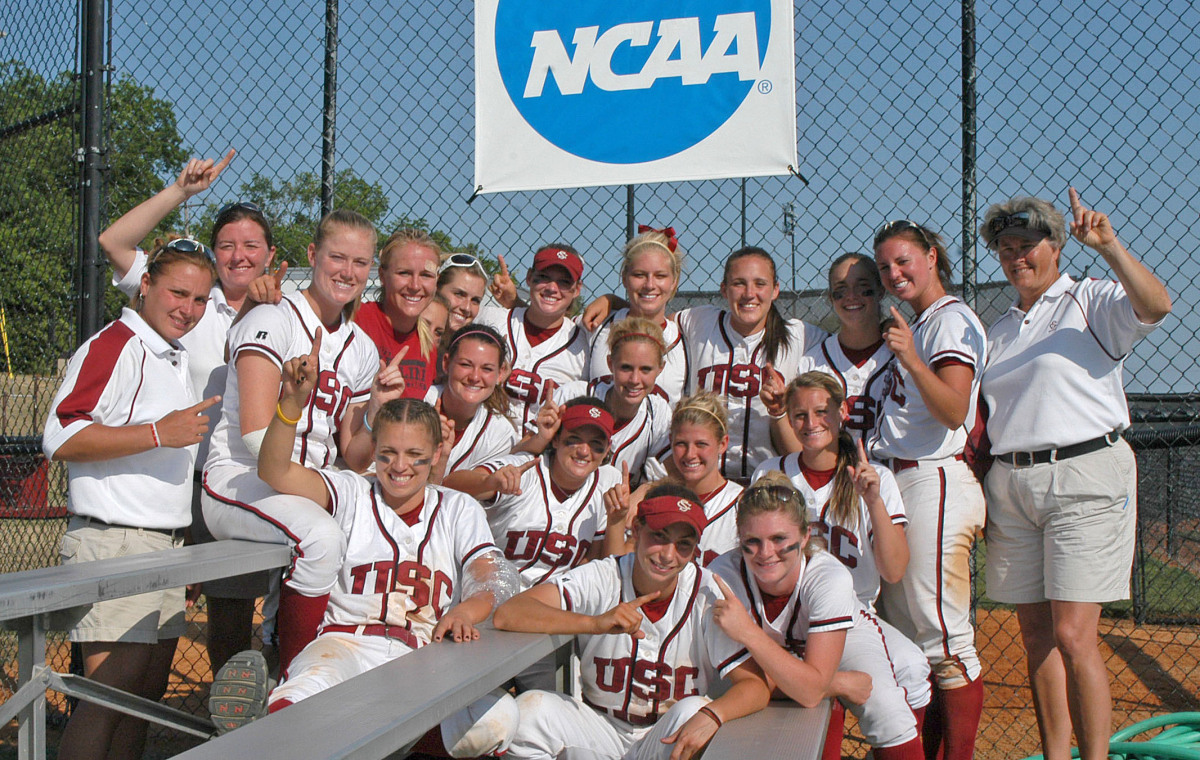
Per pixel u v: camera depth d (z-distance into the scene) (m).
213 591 3.56
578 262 4.06
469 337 3.48
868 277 3.62
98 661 3.04
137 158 4.82
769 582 2.77
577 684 2.94
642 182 4.26
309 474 2.89
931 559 3.36
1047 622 3.47
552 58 4.33
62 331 4.61
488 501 3.38
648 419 3.80
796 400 3.27
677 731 2.49
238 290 3.73
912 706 3.02
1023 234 3.38
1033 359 3.38
